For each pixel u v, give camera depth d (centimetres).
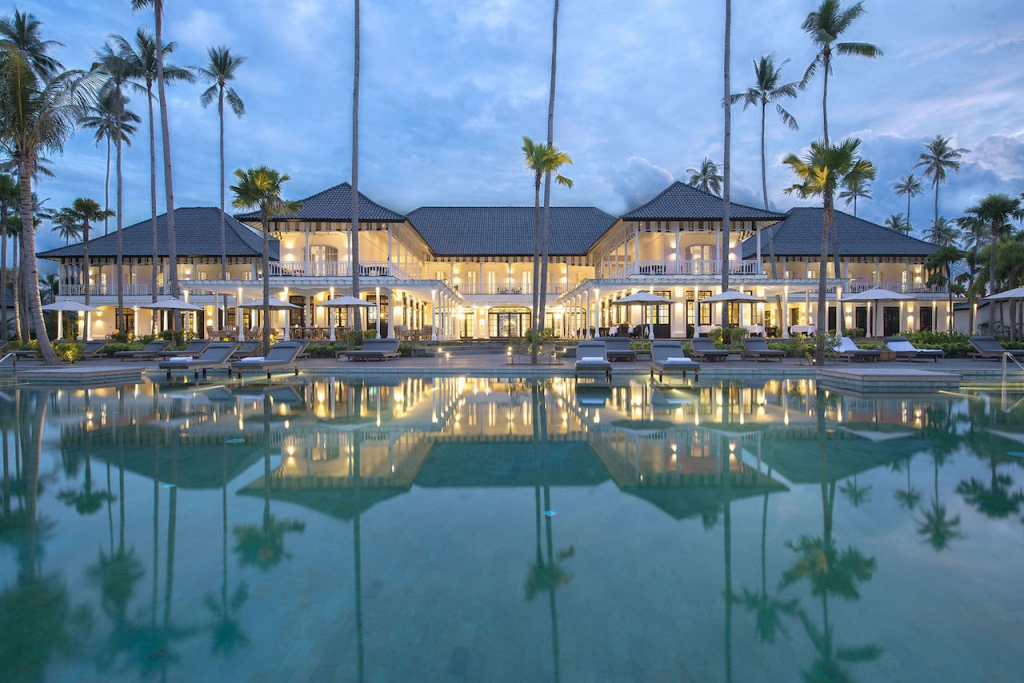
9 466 505
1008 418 768
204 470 493
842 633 237
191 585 280
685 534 347
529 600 266
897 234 3781
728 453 559
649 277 2645
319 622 246
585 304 3164
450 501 411
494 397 1030
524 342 1970
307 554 317
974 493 425
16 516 377
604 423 736
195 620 248
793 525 361
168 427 704
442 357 2242
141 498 416
